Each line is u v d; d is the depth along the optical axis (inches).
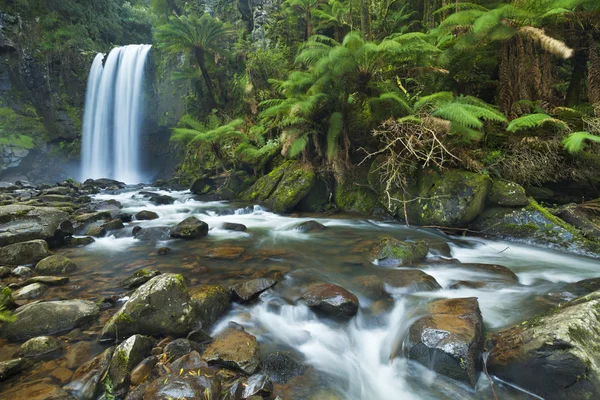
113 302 151.5
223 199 466.0
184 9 822.5
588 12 253.0
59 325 127.7
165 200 454.9
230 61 637.9
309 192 378.3
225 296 150.5
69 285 171.9
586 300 114.3
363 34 396.5
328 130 341.7
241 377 100.6
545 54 285.6
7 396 92.4
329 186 380.8
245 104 563.5
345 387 103.4
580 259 203.0
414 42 279.0
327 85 325.1
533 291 159.2
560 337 90.6
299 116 344.8
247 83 543.8
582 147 241.0
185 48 570.3
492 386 98.8
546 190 276.4
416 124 273.3
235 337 121.9
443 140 271.3
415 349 109.5
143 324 119.2
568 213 237.6
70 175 858.8
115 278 182.7
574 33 282.5
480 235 255.6
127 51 857.5
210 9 816.3
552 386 90.2
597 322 98.2
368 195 345.1
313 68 322.3
